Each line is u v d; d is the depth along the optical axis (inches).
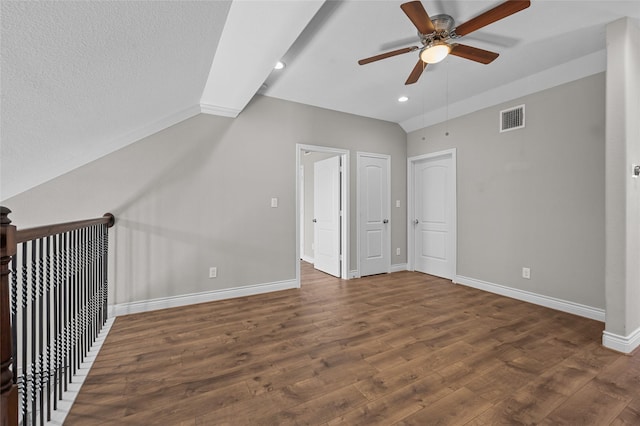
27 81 48.8
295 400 61.5
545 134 120.0
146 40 55.6
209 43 69.4
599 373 71.2
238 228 133.7
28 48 41.7
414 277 170.7
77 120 74.2
